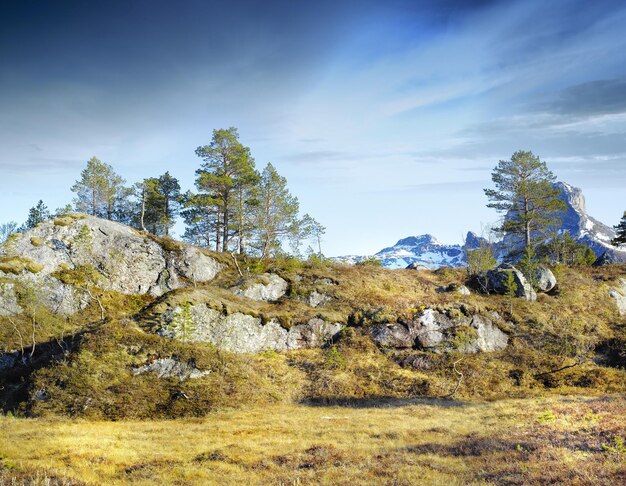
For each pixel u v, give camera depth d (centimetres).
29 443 1905
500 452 1573
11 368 3331
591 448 1473
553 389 3397
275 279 5169
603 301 5103
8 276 4100
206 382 3111
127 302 4556
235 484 1418
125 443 2006
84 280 4422
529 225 6341
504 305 4825
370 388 3456
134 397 2839
